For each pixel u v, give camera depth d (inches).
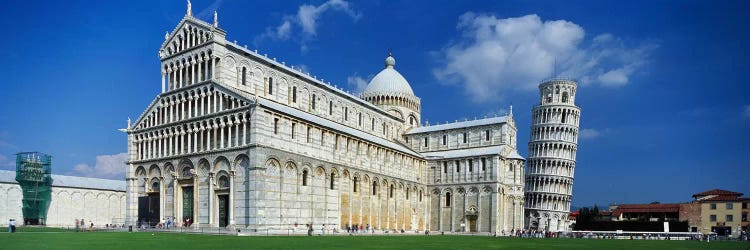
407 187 5088.6
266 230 3292.3
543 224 6604.3
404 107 6107.3
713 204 6712.6
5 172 5108.3
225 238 2623.0
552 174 6663.4
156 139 4040.4
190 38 3969.0
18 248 1749.5
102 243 2066.9
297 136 3727.9
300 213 3659.0
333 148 4097.0
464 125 5654.5
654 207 7741.1
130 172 4097.0
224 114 3587.6
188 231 3395.7
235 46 3892.7
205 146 3715.6
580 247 2491.4
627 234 4817.9
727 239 4547.2
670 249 2431.1
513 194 5231.3
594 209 7332.7
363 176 4416.8
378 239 3016.7
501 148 5236.2
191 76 3907.5
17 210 4968.0
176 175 3804.1
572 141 6806.1
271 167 3442.4
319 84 4675.2
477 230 5024.6
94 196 5570.9
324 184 3934.5
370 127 5418.3
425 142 5846.5
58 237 2476.6
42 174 5059.1
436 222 5319.9
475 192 5108.3
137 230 3538.4
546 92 6939.0
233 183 3464.6
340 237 3211.1
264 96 4089.6
